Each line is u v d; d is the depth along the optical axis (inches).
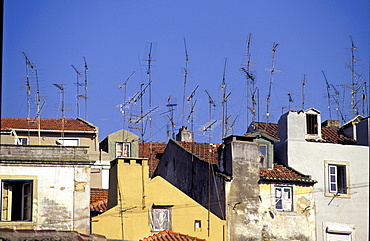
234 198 2071.9
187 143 2444.6
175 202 1993.1
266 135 2237.9
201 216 2003.0
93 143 2834.6
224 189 2078.0
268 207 2100.1
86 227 1792.6
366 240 2260.1
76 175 1815.9
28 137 2664.9
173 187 2006.6
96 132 2842.0
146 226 1947.6
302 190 2158.0
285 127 2320.4
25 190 1781.5
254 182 2110.0
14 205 1765.5
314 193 2247.8
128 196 1962.4
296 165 2267.5
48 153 1812.3
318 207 2239.2
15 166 1779.0
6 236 1646.2
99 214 1941.4
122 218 1930.4
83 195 1808.6
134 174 1985.7
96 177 2738.7
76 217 1790.1
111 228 1916.8
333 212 2250.2
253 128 2497.5
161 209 1973.4
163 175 2519.7
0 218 1736.0
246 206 2075.5
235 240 2031.3
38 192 1777.8
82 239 1731.1
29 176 1779.0
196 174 2256.4
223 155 2160.4
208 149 2397.9
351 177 2311.8
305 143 2298.2
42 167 1796.3
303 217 2134.6
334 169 2301.9
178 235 1920.5
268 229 2080.5
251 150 2138.3
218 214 2084.2
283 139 2324.1
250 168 2118.6
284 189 2140.7
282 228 2097.7
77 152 1834.4
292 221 2117.4
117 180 1968.5
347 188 2290.8
